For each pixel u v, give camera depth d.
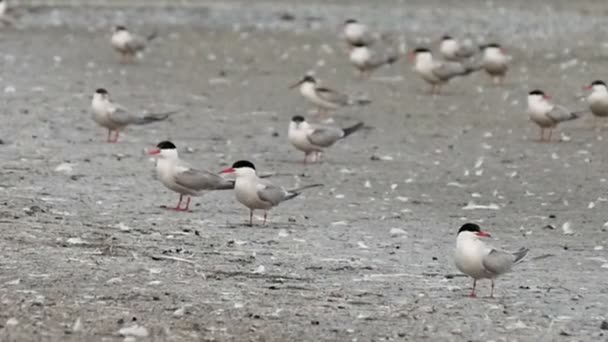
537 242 17.44
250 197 17.69
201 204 19.47
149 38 40.75
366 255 16.19
